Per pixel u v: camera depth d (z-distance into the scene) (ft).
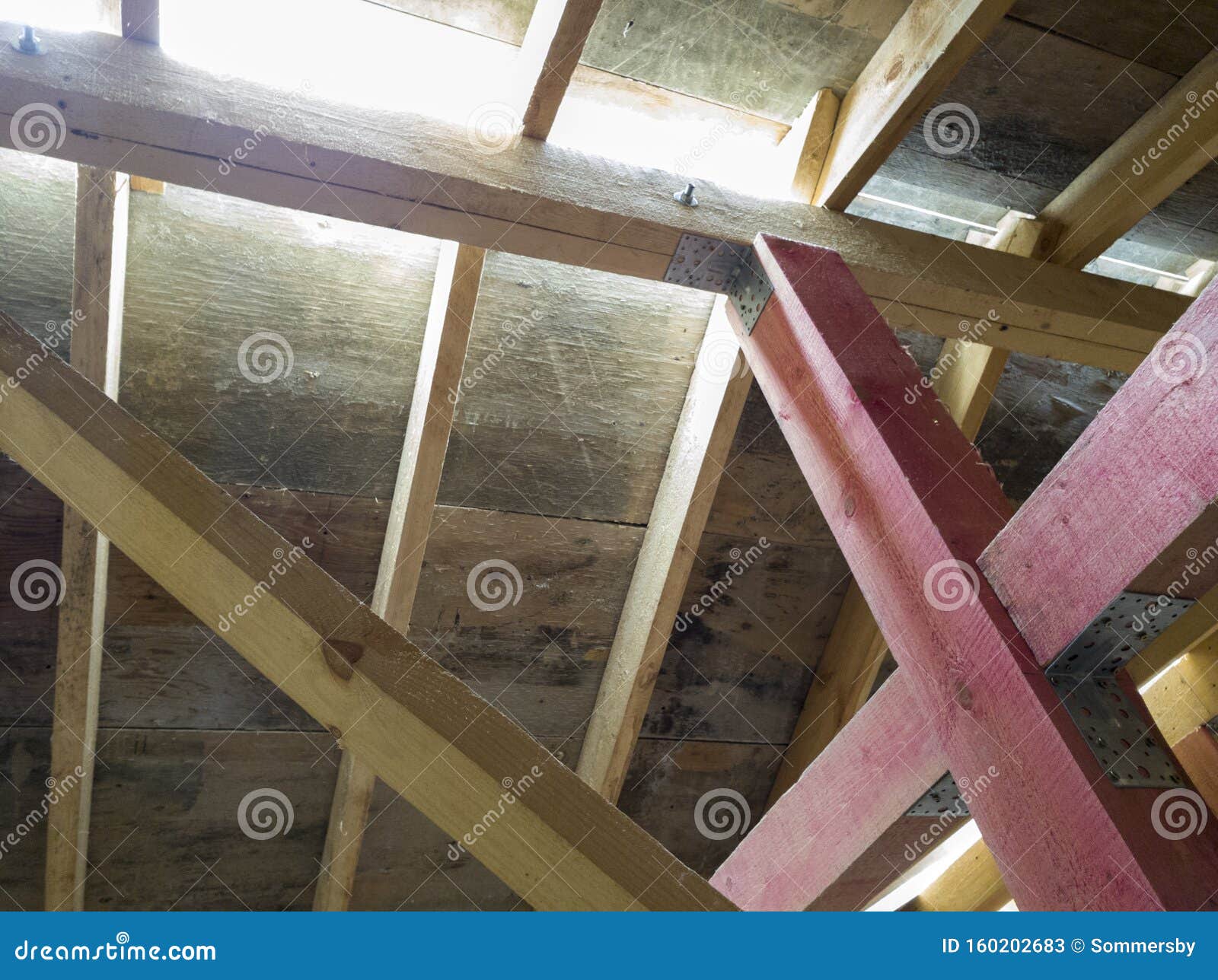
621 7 5.91
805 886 6.21
